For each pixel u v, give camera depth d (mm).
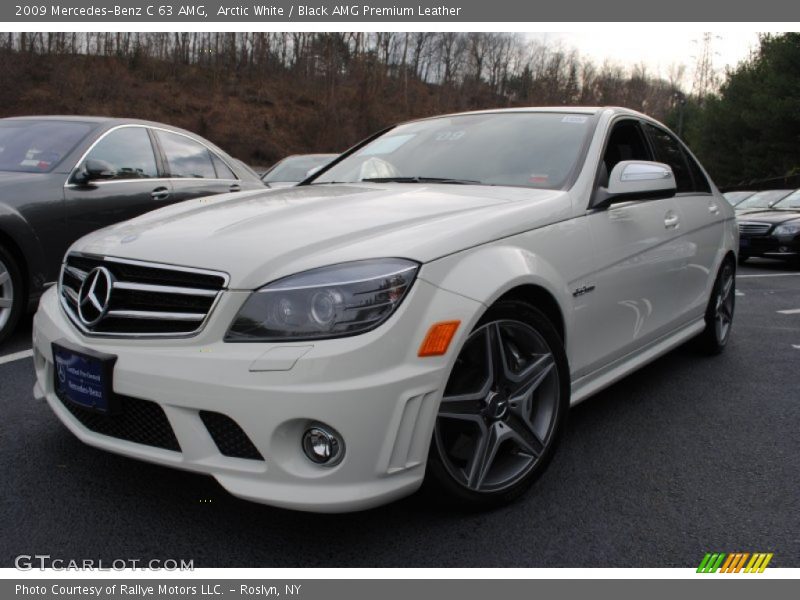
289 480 1995
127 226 2617
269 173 10789
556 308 2643
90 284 2312
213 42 54406
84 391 2213
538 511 2479
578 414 3523
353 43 55656
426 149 3543
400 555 2180
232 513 2391
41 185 4492
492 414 2381
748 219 11047
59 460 2725
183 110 46938
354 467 1989
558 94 63312
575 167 3062
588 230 2869
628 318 3230
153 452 2150
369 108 50344
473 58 59375
